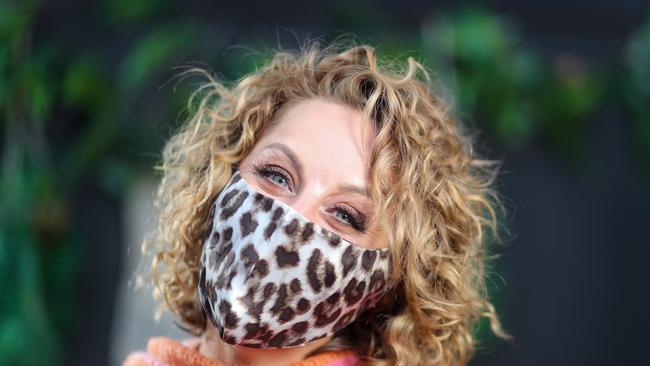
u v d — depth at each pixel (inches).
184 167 47.8
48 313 80.5
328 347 43.4
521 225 85.9
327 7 80.4
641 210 87.5
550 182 86.2
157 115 78.3
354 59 45.1
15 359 78.2
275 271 38.7
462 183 45.7
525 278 86.0
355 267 39.7
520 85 80.9
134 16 79.1
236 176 41.5
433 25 80.3
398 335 43.6
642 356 87.6
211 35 79.1
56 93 79.7
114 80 79.8
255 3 80.0
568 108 82.7
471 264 46.1
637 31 83.8
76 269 82.0
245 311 38.5
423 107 43.9
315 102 41.9
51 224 80.4
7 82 78.2
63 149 81.4
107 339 82.7
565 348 86.4
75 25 80.4
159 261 46.6
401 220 41.2
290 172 40.1
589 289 87.0
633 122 85.7
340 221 39.9
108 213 82.9
